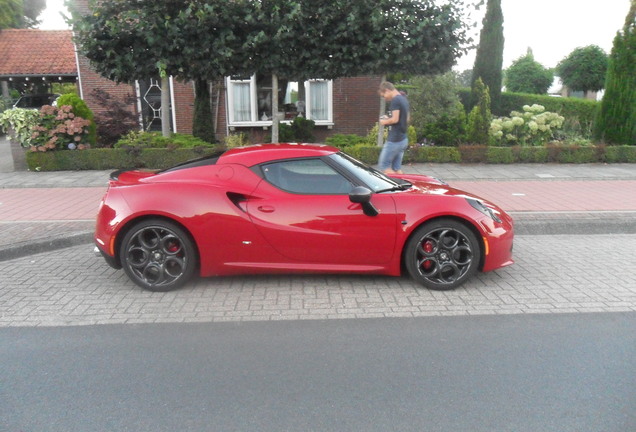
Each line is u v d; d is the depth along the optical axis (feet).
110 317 13.64
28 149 38.37
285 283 16.08
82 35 35.50
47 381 10.41
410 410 9.23
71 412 9.32
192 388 10.07
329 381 10.26
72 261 18.78
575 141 43.16
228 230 14.85
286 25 35.19
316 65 37.35
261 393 9.86
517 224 22.44
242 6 35.17
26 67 60.75
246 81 51.39
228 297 14.98
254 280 16.39
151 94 52.24
